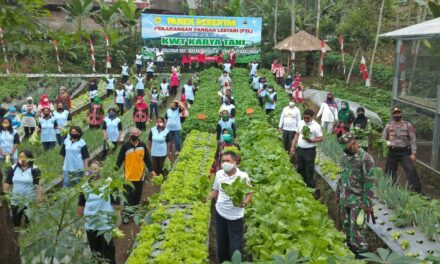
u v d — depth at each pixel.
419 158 13.46
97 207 7.34
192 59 36.28
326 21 39.94
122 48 38.09
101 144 16.19
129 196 9.84
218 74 33.19
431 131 12.68
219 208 7.41
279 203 8.88
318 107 25.83
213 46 36.34
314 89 30.36
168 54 36.28
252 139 15.79
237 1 39.91
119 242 9.42
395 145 11.27
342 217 8.66
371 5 36.41
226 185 6.91
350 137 8.16
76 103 26.55
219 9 44.50
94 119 18.25
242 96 25.69
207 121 19.69
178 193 10.44
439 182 11.95
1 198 4.34
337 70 37.31
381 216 9.31
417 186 11.07
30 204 5.03
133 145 9.83
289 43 33.88
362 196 8.20
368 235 9.09
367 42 37.41
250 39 36.47
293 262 3.32
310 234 7.58
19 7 3.76
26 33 4.05
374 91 28.81
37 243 4.73
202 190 8.85
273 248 7.45
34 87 27.81
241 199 6.90
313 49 33.41
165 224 8.95
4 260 4.33
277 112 21.56
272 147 13.96
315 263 6.52
